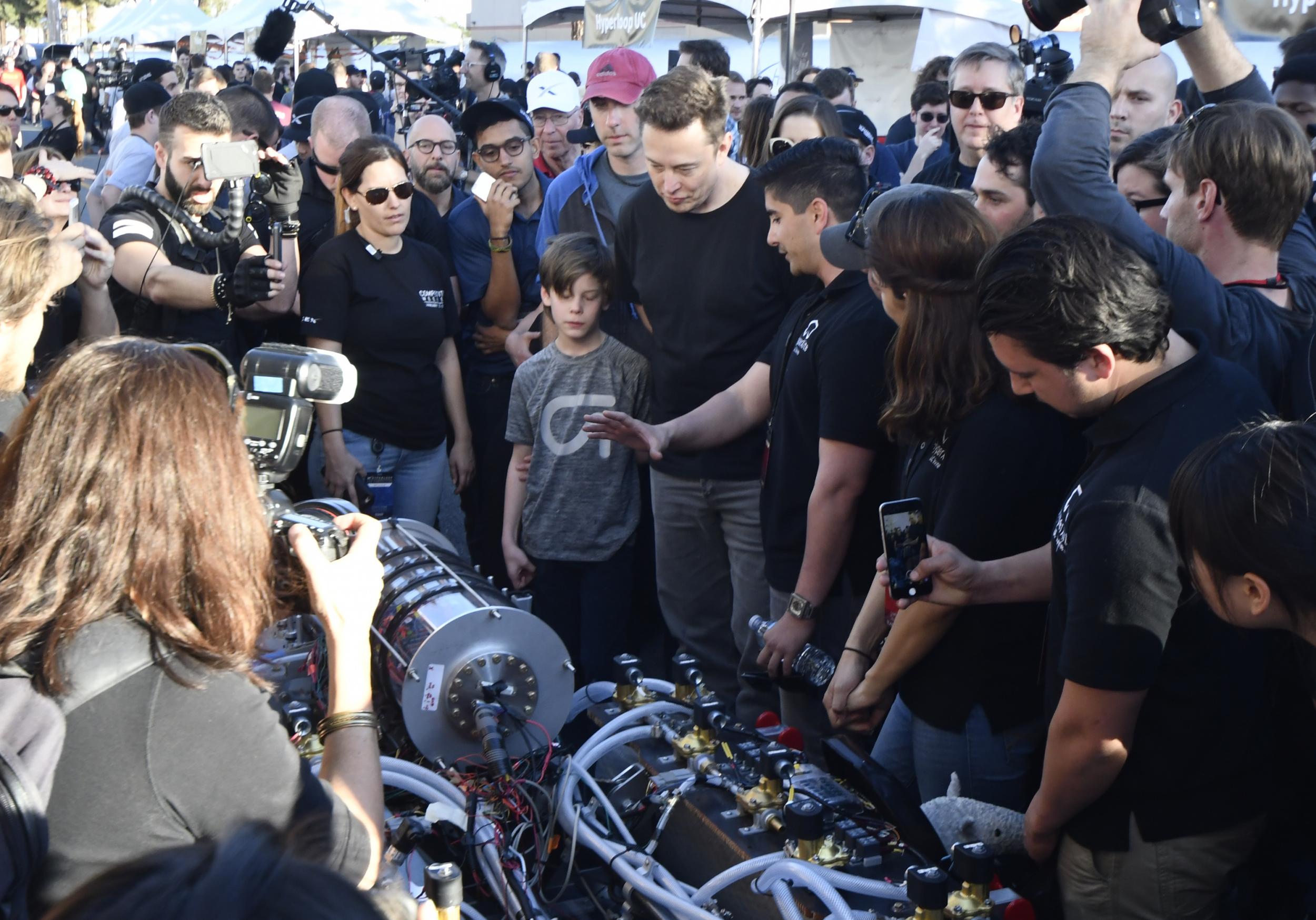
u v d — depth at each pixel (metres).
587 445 3.61
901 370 2.21
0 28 48.06
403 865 1.94
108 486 1.28
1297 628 1.38
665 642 3.95
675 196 3.22
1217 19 2.74
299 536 1.58
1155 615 1.62
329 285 3.82
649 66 4.16
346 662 1.55
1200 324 2.11
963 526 2.12
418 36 15.71
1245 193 2.20
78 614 1.26
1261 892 1.78
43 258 2.14
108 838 1.22
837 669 2.47
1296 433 1.37
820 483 2.63
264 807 1.28
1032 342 1.67
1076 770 1.72
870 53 10.57
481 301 4.60
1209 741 1.72
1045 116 2.31
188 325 3.68
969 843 1.71
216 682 1.30
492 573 4.53
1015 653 2.17
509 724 2.04
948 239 2.12
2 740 1.19
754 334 3.32
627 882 1.86
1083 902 1.84
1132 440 1.68
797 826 1.75
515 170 4.59
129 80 10.59
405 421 3.97
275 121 5.11
